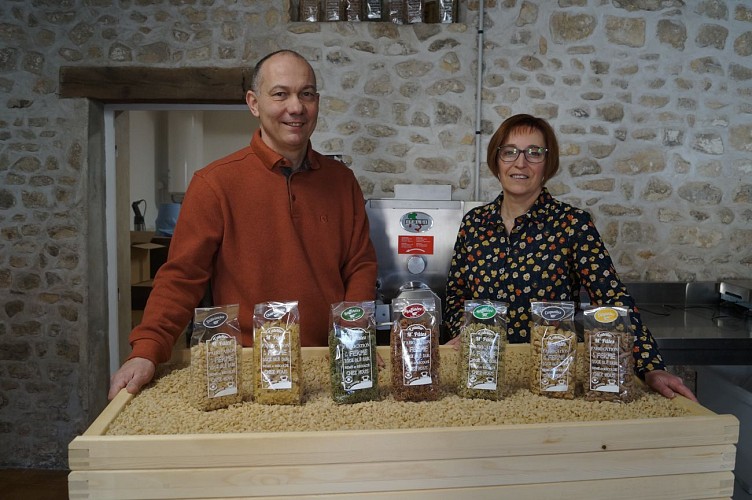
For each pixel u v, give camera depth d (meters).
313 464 0.96
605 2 3.27
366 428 1.03
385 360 1.49
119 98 3.36
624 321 1.22
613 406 1.17
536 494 1.00
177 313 1.45
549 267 1.82
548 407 1.16
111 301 3.71
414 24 3.30
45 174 3.41
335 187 1.84
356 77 3.31
